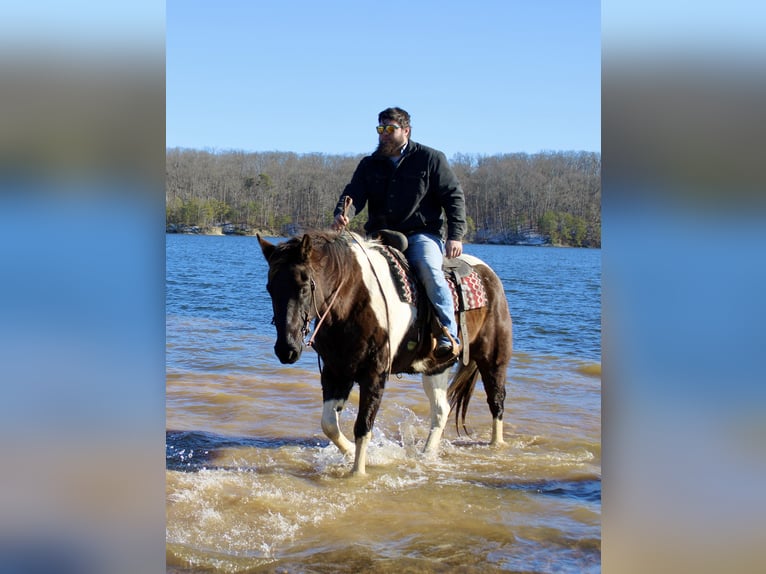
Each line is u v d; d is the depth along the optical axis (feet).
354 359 15.69
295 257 14.19
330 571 11.26
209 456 17.37
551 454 18.44
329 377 16.35
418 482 15.85
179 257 124.16
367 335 15.57
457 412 19.95
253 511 13.70
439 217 17.71
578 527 13.30
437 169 17.19
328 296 14.87
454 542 12.51
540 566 11.59
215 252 143.84
